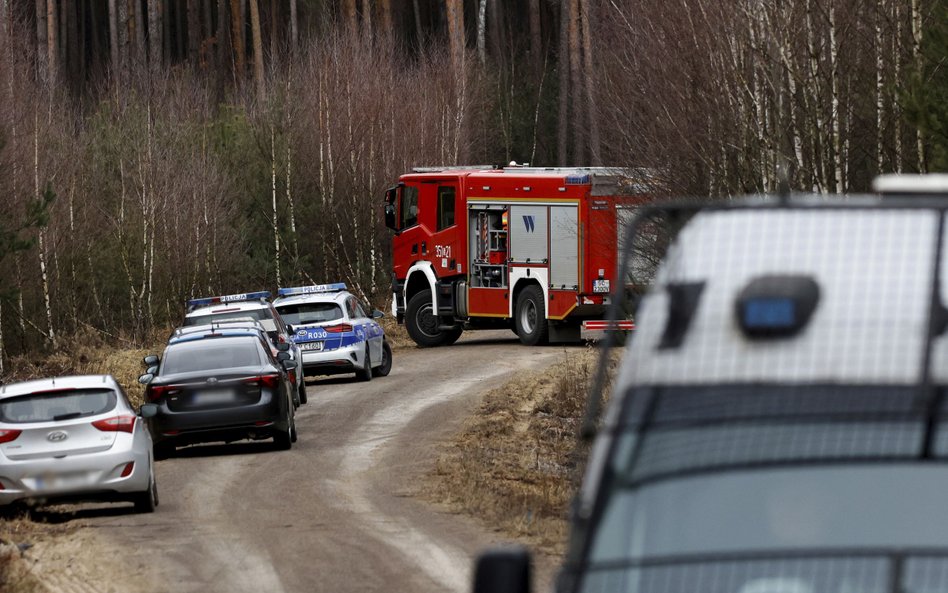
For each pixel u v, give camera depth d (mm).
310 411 79750
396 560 37125
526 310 108188
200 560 38375
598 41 124812
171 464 62312
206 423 61906
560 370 87875
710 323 13164
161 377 62875
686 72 76500
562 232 105000
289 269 157625
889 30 65812
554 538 40031
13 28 157750
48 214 90375
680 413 12750
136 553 39906
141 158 145500
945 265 13047
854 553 11789
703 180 77500
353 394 86625
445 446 63312
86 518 47844
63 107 158625
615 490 12516
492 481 52688
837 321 12875
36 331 125938
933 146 53031
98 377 49406
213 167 152750
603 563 12062
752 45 71562
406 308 117688
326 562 37188
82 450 46844
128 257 140375
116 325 136375
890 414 12352
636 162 83125
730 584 11789
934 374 12438
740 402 12680
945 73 55406
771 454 12422
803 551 11867
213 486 54406
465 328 114562
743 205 13906
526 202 107188
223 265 150125
